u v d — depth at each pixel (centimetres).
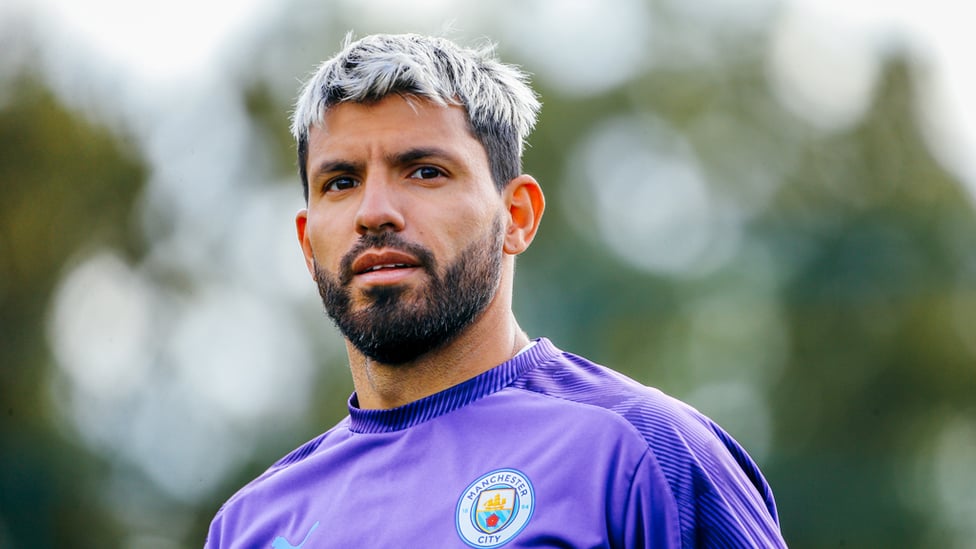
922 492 5800
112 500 5053
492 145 959
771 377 5916
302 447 1021
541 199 991
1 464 4956
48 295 5253
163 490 5212
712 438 880
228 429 5425
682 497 832
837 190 6544
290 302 5725
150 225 5638
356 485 926
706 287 6109
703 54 6875
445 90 935
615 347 5772
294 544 927
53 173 5362
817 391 5912
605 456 852
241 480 5306
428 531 869
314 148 954
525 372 944
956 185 6519
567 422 881
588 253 6019
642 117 6612
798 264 6162
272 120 6019
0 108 5316
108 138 5519
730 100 6775
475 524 857
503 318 964
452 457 898
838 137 6694
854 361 5950
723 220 6462
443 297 916
